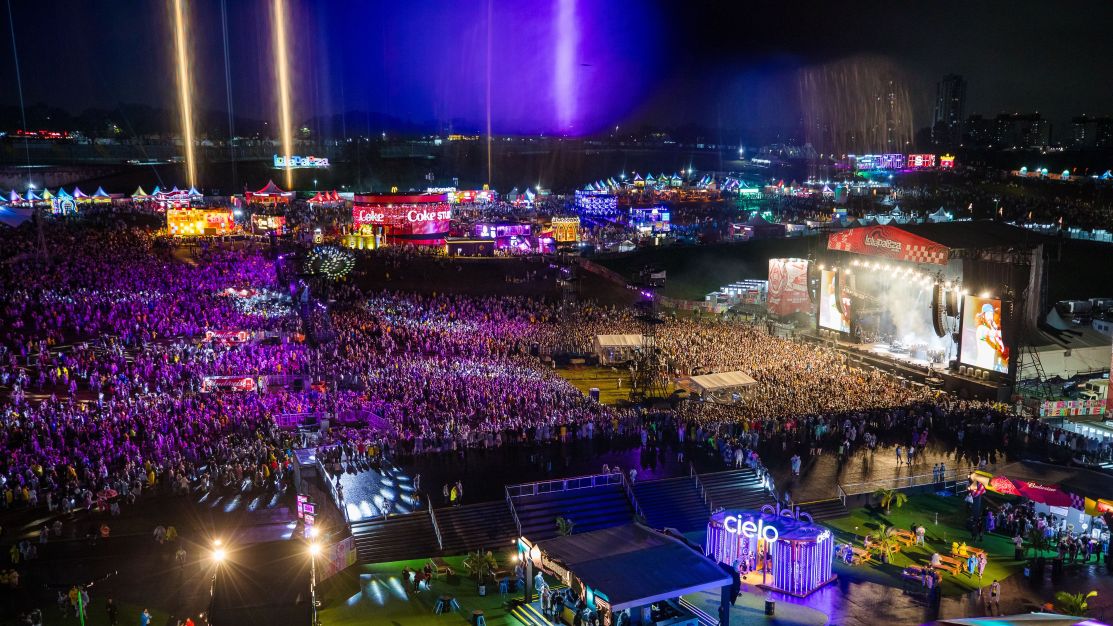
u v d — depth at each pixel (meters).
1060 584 40.66
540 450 55.22
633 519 46.84
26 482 47.00
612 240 148.25
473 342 82.62
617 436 58.44
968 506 50.88
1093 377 78.56
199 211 122.88
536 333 87.81
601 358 80.25
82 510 45.69
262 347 73.75
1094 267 118.19
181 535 42.81
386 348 78.38
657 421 60.41
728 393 68.00
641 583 33.62
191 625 33.06
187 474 49.22
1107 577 41.53
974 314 72.19
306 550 27.77
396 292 102.69
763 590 40.00
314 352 73.50
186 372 66.50
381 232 127.88
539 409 60.84
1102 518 45.00
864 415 62.97
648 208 182.12
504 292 109.94
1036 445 59.47
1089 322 91.38
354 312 90.75
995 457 57.09
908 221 165.62
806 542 39.28
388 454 53.34
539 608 37.06
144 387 63.53
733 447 55.47
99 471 47.78
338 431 56.69
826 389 69.25
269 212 146.88
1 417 54.75
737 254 144.25
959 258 80.56
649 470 52.31
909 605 38.44
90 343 72.94
